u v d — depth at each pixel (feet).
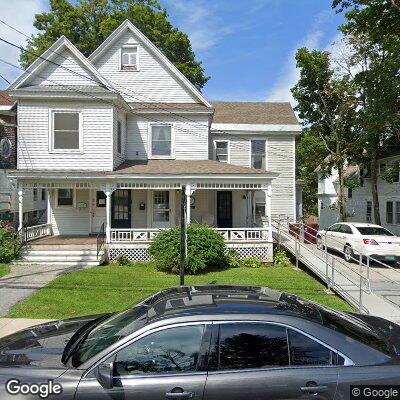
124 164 61.98
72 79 57.06
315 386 11.50
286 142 79.00
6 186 73.10
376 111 65.26
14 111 72.90
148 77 69.10
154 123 67.51
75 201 64.18
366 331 13.44
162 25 118.42
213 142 77.92
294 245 61.05
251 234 57.36
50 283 40.11
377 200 85.97
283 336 12.17
